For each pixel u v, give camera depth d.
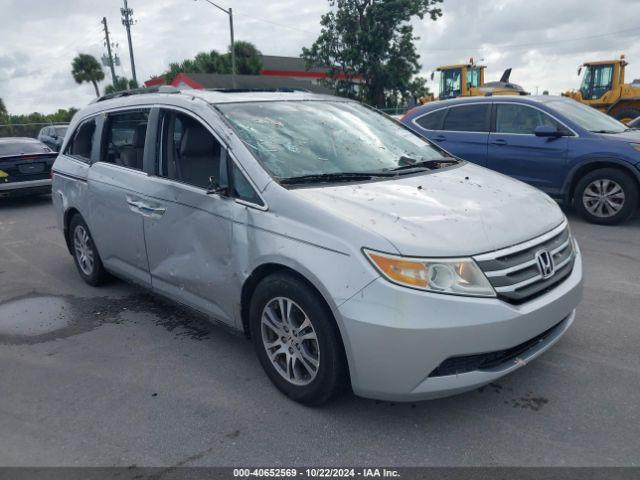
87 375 3.67
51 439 2.98
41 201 11.71
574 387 3.26
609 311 4.34
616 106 18.64
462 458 2.69
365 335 2.69
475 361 2.74
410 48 34.44
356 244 2.74
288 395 3.24
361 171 3.59
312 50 35.19
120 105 4.64
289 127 3.80
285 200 3.08
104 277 5.35
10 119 33.84
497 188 3.52
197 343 4.09
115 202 4.46
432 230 2.78
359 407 3.15
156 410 3.21
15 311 4.89
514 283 2.78
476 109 8.16
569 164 7.28
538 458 2.66
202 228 3.57
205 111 3.72
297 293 2.98
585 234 6.79
